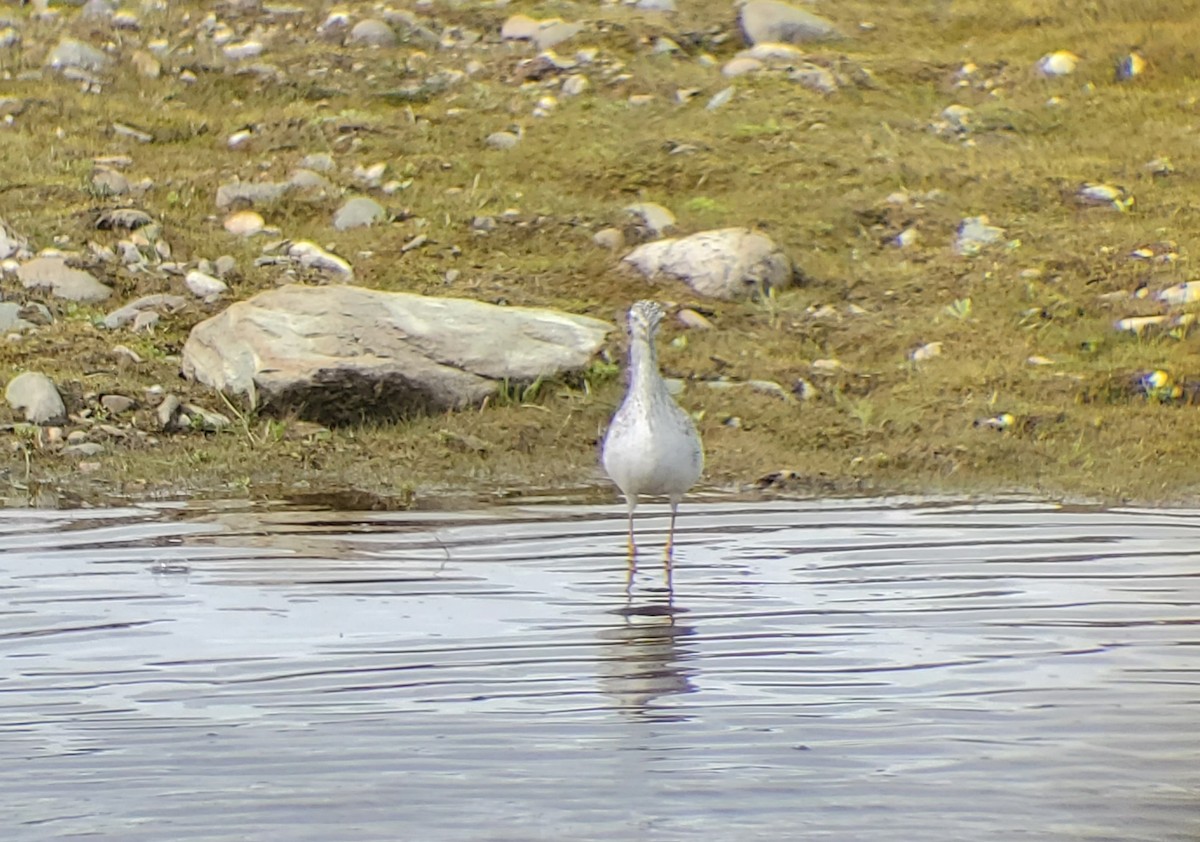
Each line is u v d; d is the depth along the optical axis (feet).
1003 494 44.55
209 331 52.01
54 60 75.25
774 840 22.18
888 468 46.85
